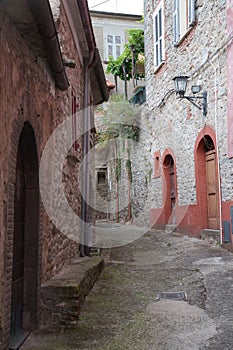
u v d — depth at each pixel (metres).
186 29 9.62
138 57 17.56
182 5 9.82
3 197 2.93
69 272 5.12
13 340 3.59
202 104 8.71
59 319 4.16
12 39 3.13
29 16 2.99
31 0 2.73
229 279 5.66
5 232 2.97
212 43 8.21
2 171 2.90
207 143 8.81
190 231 9.74
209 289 5.30
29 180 4.09
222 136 7.79
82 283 4.68
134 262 7.40
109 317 4.39
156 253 8.16
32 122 3.78
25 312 3.99
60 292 4.21
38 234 4.05
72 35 6.36
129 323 4.19
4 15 2.91
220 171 7.90
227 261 6.73
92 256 7.14
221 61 7.75
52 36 3.40
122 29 21.12
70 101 6.07
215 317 4.30
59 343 3.64
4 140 2.95
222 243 7.84
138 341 3.69
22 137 3.91
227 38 7.43
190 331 3.92
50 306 4.18
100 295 5.25
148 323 4.18
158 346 3.56
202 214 9.12
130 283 5.89
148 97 13.30
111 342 3.67
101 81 8.76
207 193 9.12
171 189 11.52
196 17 9.09
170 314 4.45
